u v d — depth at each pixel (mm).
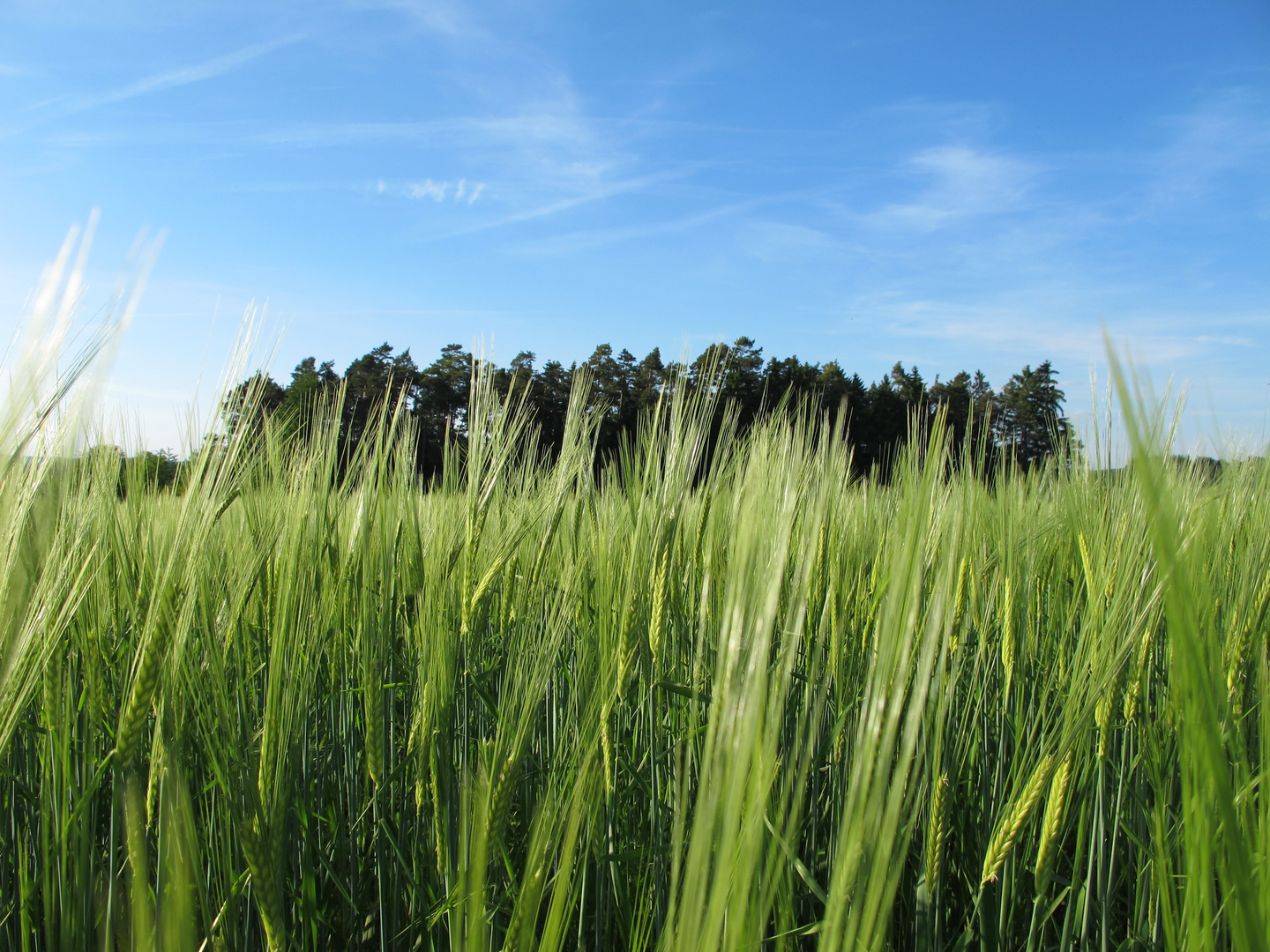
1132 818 2832
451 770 2537
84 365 1658
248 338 2162
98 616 2658
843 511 3465
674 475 2807
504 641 3312
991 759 3332
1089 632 2268
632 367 32094
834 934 1104
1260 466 3705
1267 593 2424
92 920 2062
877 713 1160
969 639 3338
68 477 1777
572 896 1922
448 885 2334
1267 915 1119
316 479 2918
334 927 2723
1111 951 2518
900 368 36719
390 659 2967
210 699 2301
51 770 2074
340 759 3039
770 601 1038
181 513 2041
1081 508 3914
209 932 1708
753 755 1137
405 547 3246
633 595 2562
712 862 1229
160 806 1757
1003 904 2213
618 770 2836
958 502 1311
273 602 3035
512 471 3918
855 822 1116
